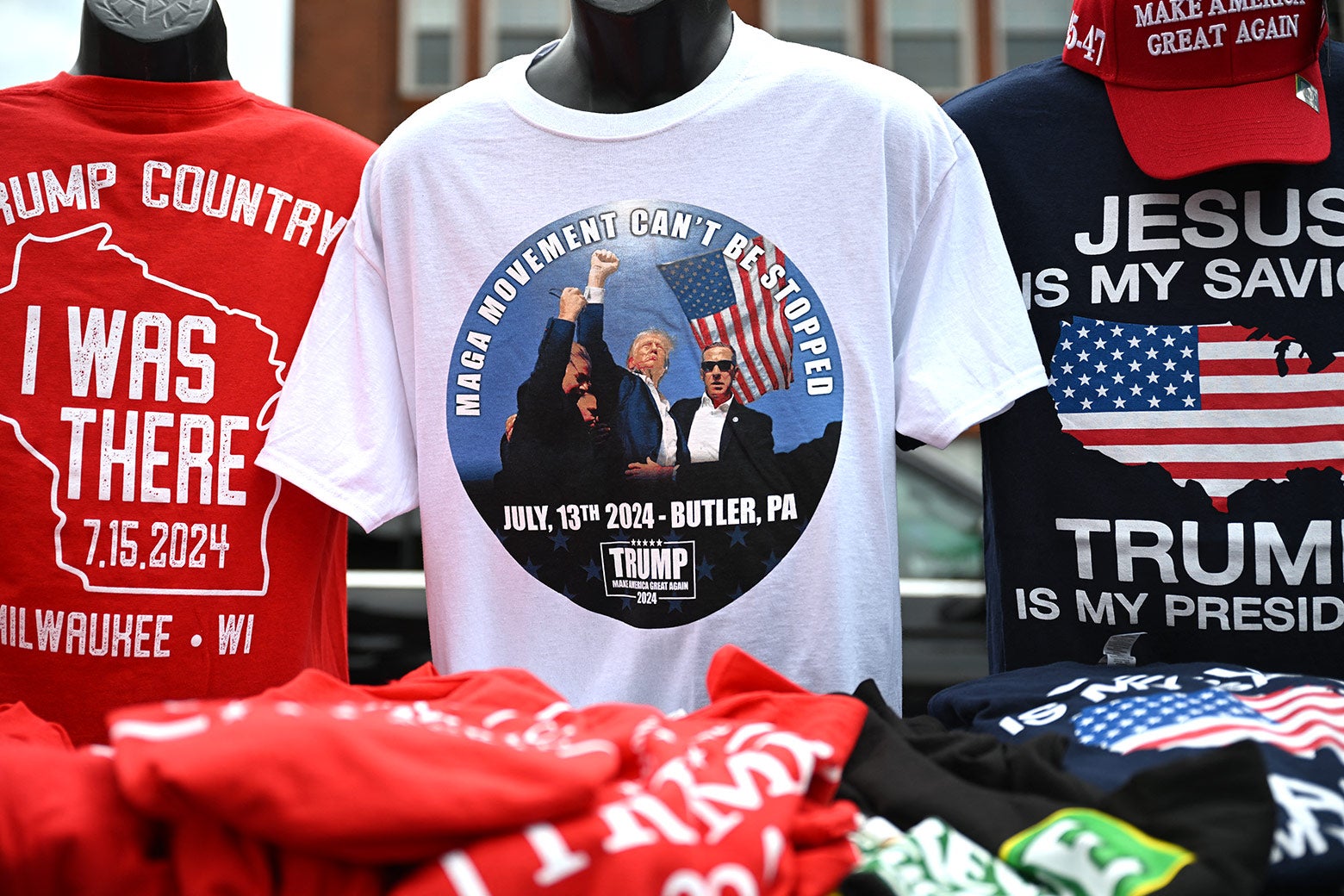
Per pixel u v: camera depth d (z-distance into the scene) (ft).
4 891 2.90
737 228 5.47
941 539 11.68
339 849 2.88
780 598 5.34
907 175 5.51
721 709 3.99
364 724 2.99
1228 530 5.45
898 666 5.55
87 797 3.02
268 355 5.74
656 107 5.59
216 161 5.82
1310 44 5.44
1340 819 3.47
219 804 2.81
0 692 5.44
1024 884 3.30
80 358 5.56
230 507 5.63
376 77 29.86
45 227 5.64
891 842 3.53
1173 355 5.55
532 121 5.67
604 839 2.97
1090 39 5.74
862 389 5.38
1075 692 4.51
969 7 30.07
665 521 5.41
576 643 5.45
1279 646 5.44
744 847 3.06
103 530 5.49
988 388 5.29
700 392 5.45
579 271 5.55
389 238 5.76
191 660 5.53
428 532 5.62
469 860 2.88
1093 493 5.58
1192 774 3.42
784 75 5.59
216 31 5.97
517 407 5.55
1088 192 5.69
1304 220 5.51
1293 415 5.46
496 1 29.91
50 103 5.83
